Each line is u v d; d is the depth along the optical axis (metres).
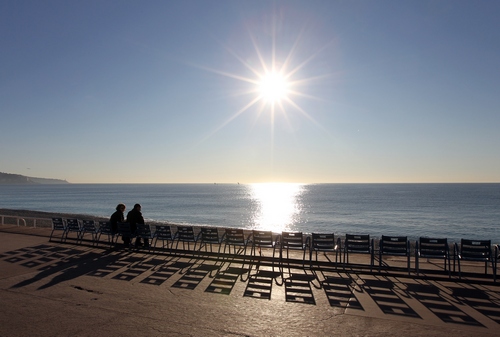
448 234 34.81
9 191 185.88
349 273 10.38
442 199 92.25
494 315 7.24
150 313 7.40
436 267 10.98
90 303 8.00
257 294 8.60
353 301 8.09
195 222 43.38
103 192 165.75
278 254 13.05
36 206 73.69
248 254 13.17
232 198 106.94
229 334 6.40
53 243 15.48
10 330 6.55
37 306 7.82
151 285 9.35
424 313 7.36
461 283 9.38
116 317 7.18
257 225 41.12
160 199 101.31
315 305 7.86
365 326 6.73
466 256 9.69
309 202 84.88
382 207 68.00
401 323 6.87
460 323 6.86
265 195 128.88
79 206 73.56
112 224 14.82
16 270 10.91
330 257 12.62
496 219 47.16
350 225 41.53
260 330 6.58
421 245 10.13
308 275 10.18
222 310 7.57
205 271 10.68
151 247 14.11
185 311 7.52
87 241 15.57
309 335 6.37
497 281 9.45
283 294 8.60
